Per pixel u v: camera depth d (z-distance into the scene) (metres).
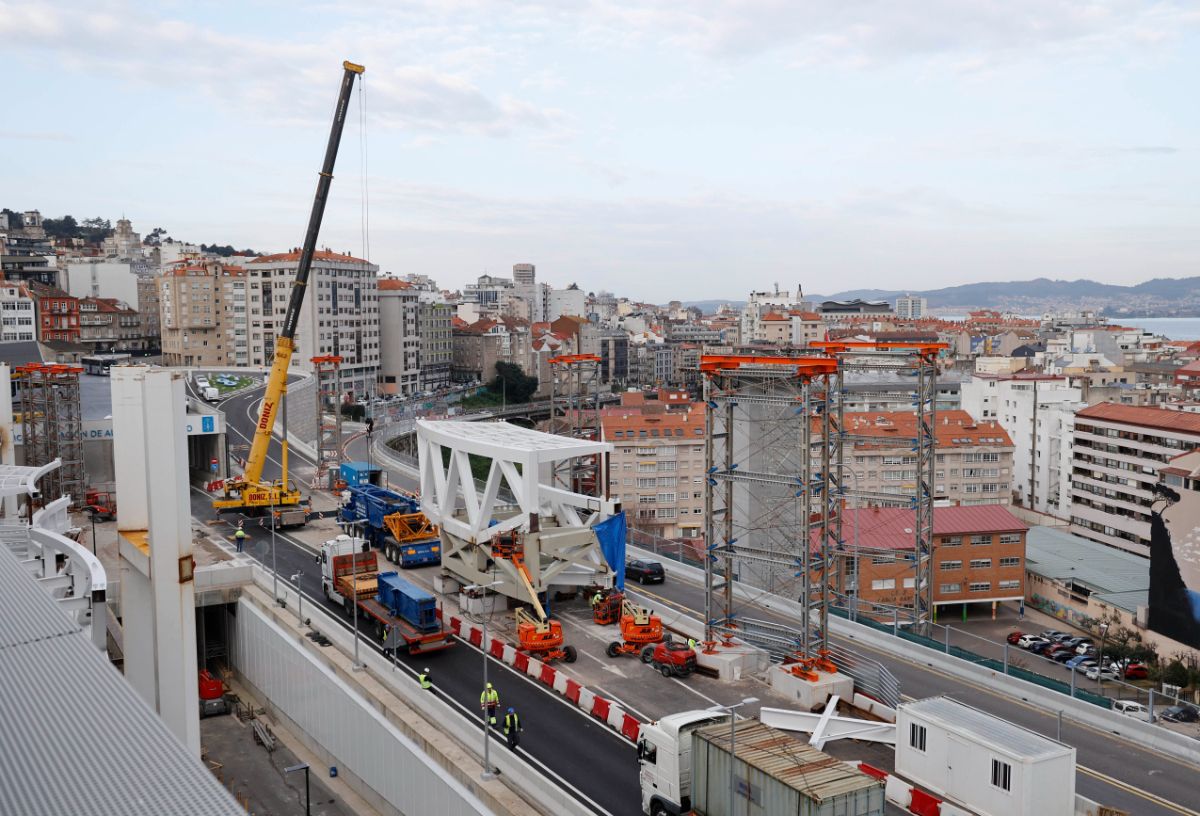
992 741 35.03
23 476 53.16
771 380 53.19
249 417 132.88
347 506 85.00
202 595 62.69
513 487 59.62
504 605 62.91
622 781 40.12
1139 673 81.31
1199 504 84.38
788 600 67.50
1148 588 94.38
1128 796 38.72
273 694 55.75
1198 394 165.62
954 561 97.06
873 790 31.00
